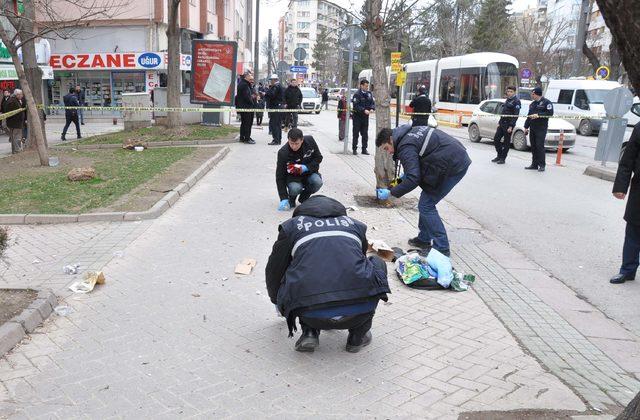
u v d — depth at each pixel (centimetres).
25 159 1365
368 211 889
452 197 1073
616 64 2964
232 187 1038
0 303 484
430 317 505
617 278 619
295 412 350
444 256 602
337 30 1562
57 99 3002
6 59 2030
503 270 648
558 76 4600
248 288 556
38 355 416
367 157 1504
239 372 398
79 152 1514
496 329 483
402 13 898
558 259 703
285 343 445
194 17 3347
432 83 3306
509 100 1475
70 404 354
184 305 512
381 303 532
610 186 1202
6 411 345
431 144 632
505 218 912
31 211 817
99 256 639
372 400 365
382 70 886
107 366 402
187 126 2028
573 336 477
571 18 5231
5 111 1524
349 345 432
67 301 514
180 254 652
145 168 1190
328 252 400
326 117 3403
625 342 470
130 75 2956
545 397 369
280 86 1753
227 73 1981
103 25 2864
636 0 221
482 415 346
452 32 4288
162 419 340
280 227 423
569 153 1809
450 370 408
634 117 2000
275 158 1399
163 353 423
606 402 365
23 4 1438
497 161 1509
